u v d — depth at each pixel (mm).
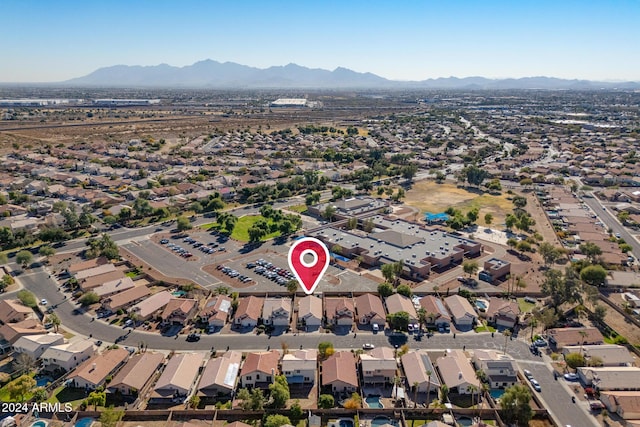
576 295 136500
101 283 153125
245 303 137625
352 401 97562
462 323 132375
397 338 125438
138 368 107000
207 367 109000
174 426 92750
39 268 168625
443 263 173125
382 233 196500
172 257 180750
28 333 121125
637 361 114750
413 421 95250
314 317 131250
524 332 128625
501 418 95688
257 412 95500
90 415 95375
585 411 98000
